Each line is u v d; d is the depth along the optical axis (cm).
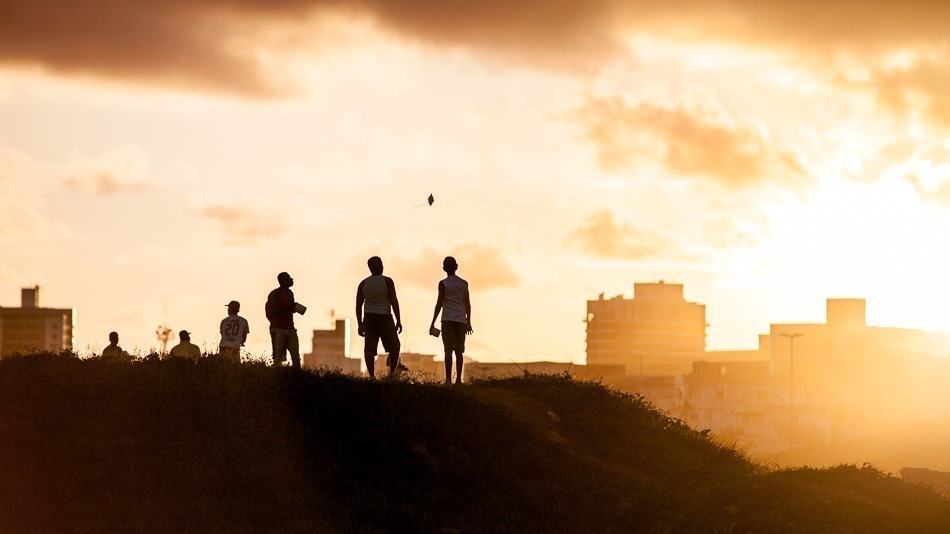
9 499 3156
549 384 4547
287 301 4412
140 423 3575
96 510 3150
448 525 3297
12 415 3534
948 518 3781
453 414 3922
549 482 3647
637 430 4288
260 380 3922
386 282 4253
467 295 4322
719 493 3788
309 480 3431
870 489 4006
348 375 4200
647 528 3388
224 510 3216
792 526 3519
